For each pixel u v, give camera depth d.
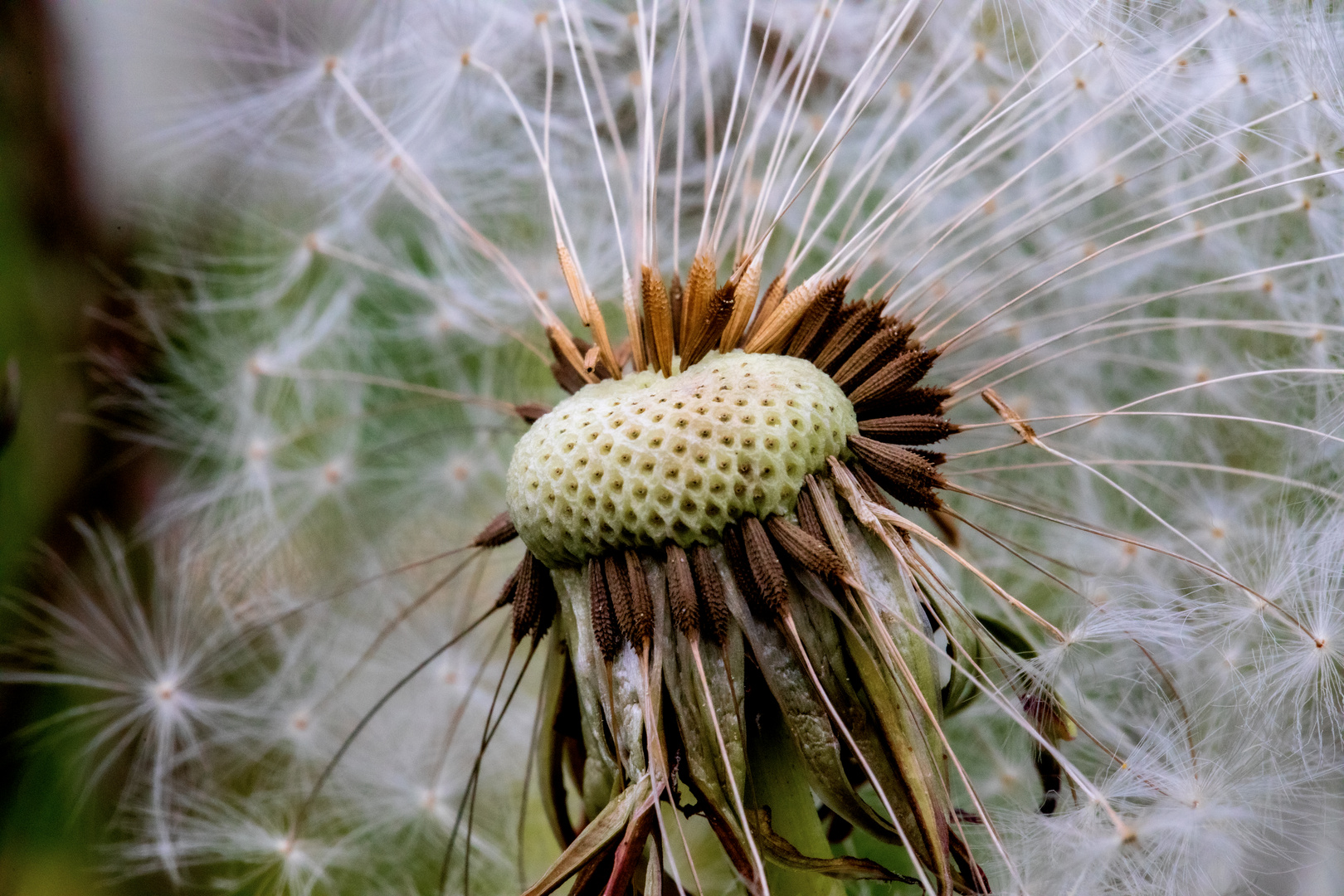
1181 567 0.11
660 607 0.10
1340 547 0.11
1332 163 0.11
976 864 0.10
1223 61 0.11
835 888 0.10
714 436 0.09
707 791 0.09
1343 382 0.11
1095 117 0.11
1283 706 0.10
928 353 0.10
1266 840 0.10
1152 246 0.11
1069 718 0.10
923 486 0.10
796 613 0.09
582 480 0.10
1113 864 0.10
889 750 0.09
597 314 0.10
